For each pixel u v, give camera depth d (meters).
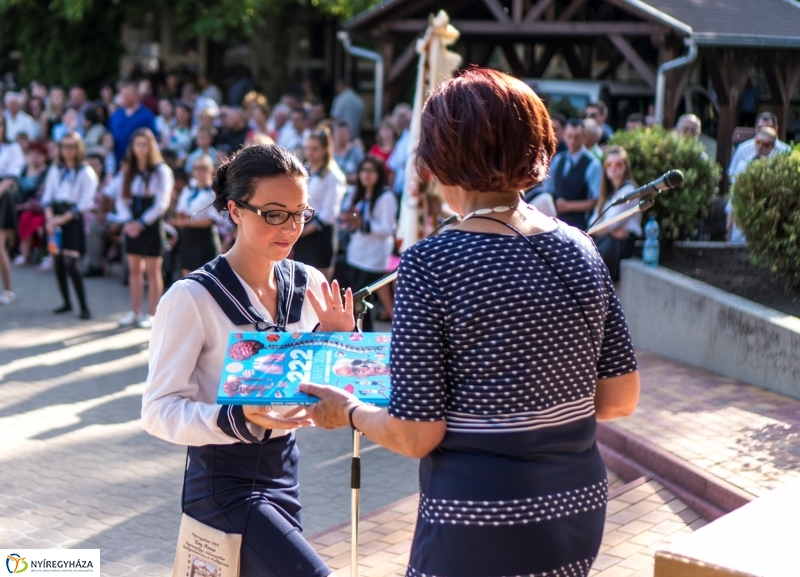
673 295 7.39
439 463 2.00
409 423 1.94
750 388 6.43
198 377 2.61
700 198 8.42
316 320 2.79
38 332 8.99
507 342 1.94
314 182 8.33
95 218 11.57
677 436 5.33
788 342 6.25
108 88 16.08
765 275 7.55
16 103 14.82
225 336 2.59
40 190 12.32
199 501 2.58
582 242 2.11
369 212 8.77
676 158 8.37
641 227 8.37
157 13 19.50
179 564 2.62
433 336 1.94
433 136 2.06
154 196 9.00
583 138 8.72
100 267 11.71
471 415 1.95
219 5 17.00
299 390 2.24
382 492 5.32
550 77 15.97
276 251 2.61
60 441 6.09
